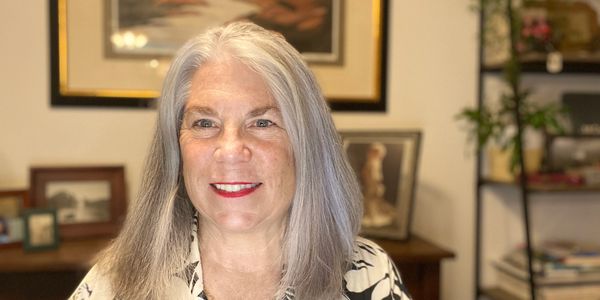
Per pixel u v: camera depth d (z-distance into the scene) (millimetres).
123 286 1036
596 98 2352
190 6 2041
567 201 2398
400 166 1995
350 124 2184
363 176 2014
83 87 2008
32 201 1915
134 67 2035
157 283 1021
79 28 1987
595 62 2154
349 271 1127
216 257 1067
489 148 2285
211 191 980
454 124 2268
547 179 2082
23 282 1753
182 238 1062
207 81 970
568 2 2160
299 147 997
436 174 2273
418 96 2230
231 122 958
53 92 1980
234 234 1040
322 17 2127
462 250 2322
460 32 2242
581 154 2240
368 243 1217
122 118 2045
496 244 2352
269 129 979
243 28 1021
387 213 1979
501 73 2244
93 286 1062
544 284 2127
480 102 2260
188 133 1000
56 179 1943
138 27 2025
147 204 1058
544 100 2336
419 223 2273
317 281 1055
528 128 2135
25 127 1980
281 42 1000
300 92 986
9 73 1956
